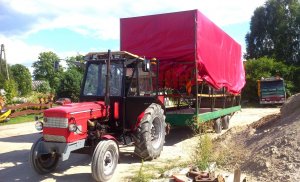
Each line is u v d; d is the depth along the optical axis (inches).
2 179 270.8
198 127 397.7
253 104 1244.5
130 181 257.9
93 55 331.9
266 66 1323.8
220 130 497.7
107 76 294.2
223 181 214.5
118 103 315.9
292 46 1852.9
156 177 259.4
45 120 259.0
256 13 1927.9
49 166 284.5
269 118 407.2
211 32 459.8
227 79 547.5
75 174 283.0
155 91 362.0
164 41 429.7
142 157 318.0
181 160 320.5
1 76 1425.9
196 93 402.3
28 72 2598.4
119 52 318.0
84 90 327.0
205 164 253.9
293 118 322.7
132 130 323.3
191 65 420.2
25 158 342.6
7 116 677.3
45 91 1856.5
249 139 333.7
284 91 1134.4
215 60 474.9
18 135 504.7
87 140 275.0
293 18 1846.7
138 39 446.3
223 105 538.6
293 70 1378.0
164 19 429.4
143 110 330.3
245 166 260.1
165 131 358.6
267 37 1907.0
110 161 264.7
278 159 245.6
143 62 314.0
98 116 288.4
